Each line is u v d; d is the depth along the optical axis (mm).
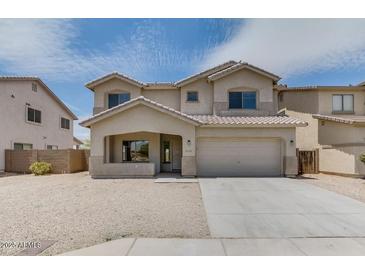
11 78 23500
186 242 6215
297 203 10125
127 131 17281
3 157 22812
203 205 9805
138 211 8883
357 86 21828
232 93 20312
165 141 20672
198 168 18031
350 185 14242
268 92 19969
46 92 29109
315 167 19609
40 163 21078
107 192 12312
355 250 5793
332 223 7645
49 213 8641
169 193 12055
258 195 11625
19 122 24688
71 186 14156
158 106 16984
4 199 10891
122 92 21312
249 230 7059
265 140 18078
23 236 6578
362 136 18688
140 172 17266
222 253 5633
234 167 18062
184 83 20734
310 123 22562
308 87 22594
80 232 6848
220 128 17656
